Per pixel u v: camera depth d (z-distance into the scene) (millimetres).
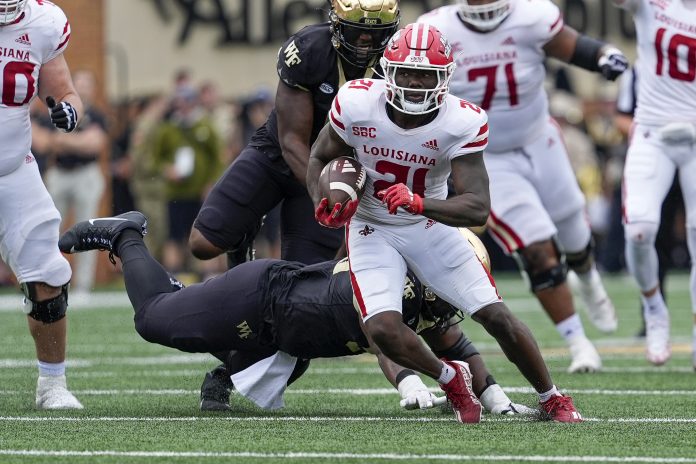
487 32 26469
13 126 20438
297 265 19547
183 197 52688
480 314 18344
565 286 27406
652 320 28422
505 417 19609
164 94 62000
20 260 20891
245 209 23703
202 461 15461
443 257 18312
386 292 18078
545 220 27203
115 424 18984
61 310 21266
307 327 19062
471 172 17688
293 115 21984
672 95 27250
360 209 18438
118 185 57000
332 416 20188
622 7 27672
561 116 59156
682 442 16922
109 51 66250
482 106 27000
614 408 20906
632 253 27656
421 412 20656
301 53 21750
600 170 60156
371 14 20625
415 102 17281
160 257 54688
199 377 26281
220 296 19344
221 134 54594
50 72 21000
